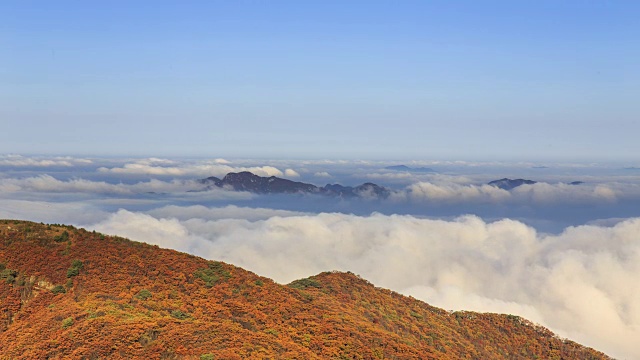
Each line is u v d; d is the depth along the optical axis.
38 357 52.88
